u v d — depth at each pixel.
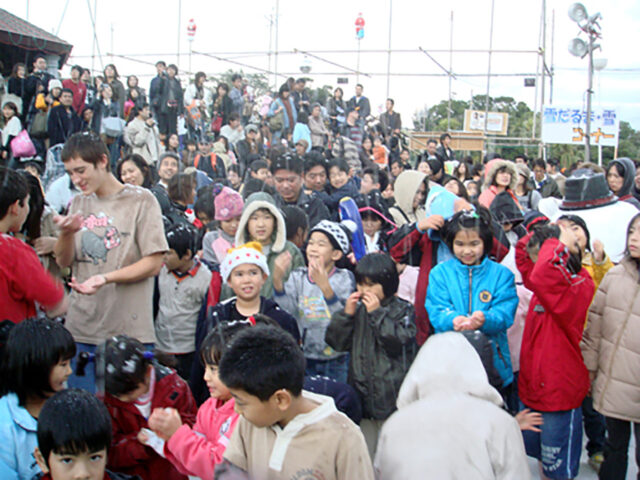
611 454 3.17
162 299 3.54
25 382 2.33
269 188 4.98
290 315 3.16
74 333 3.06
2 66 10.26
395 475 1.71
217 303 3.40
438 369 1.93
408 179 4.73
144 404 2.55
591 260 3.82
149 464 2.53
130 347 2.54
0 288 2.59
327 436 1.85
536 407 3.19
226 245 4.05
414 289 3.94
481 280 3.28
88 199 3.11
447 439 1.73
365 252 4.26
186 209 4.91
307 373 3.40
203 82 10.34
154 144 8.34
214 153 7.91
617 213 4.46
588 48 10.16
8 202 2.65
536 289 3.08
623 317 3.14
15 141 7.59
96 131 8.53
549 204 6.10
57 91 8.07
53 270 3.29
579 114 11.70
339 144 8.60
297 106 9.35
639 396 3.07
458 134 13.27
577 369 3.14
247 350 1.86
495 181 4.89
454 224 3.32
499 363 3.22
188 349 3.53
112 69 9.12
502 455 1.72
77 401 2.15
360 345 2.95
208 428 2.37
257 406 1.86
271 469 1.86
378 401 2.89
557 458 3.16
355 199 4.80
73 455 2.09
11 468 2.27
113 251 3.05
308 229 4.27
